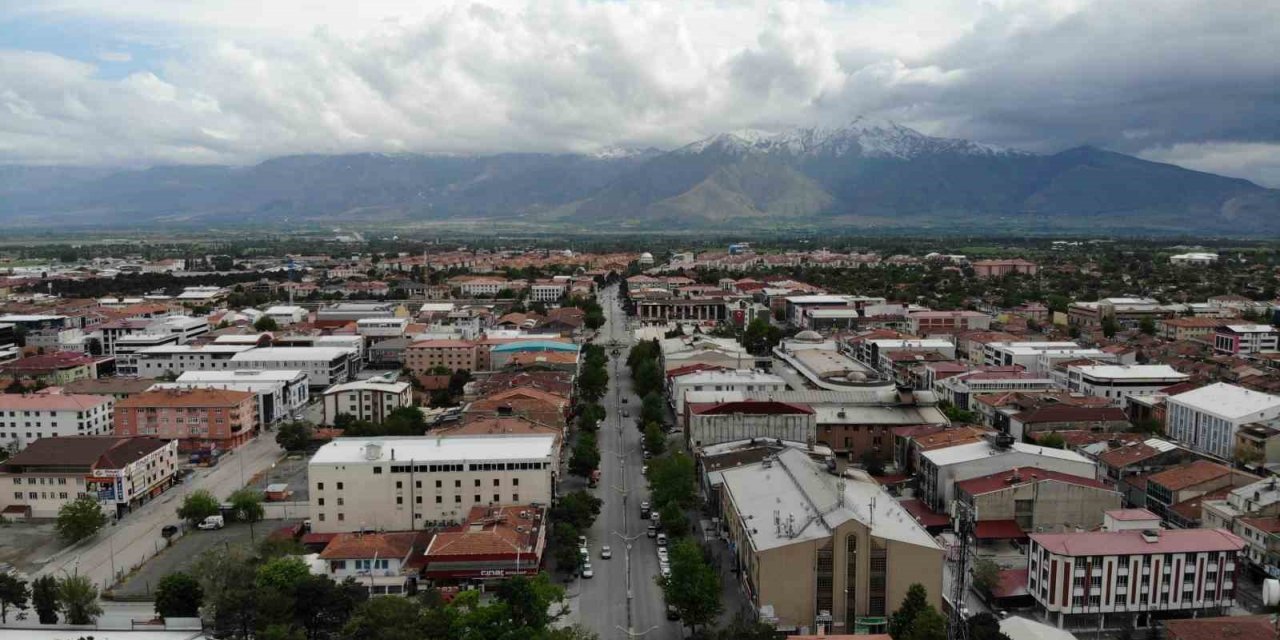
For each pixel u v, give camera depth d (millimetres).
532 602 153375
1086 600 161000
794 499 181750
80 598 166125
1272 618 147625
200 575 172750
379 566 182500
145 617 169875
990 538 194750
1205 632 142625
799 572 158875
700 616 156125
